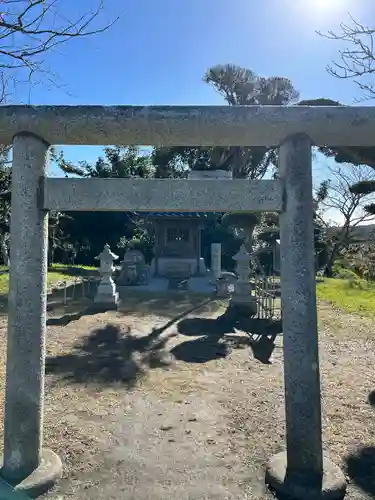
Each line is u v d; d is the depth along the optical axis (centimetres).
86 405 476
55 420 431
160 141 315
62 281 1628
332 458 359
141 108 299
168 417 445
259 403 487
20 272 300
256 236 1727
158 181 310
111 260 1142
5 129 302
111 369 614
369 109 300
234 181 311
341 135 308
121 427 418
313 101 567
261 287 1064
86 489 308
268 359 682
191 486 315
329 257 2058
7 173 1588
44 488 299
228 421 435
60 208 307
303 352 298
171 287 1585
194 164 2502
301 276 300
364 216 1980
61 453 359
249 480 323
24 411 299
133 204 308
